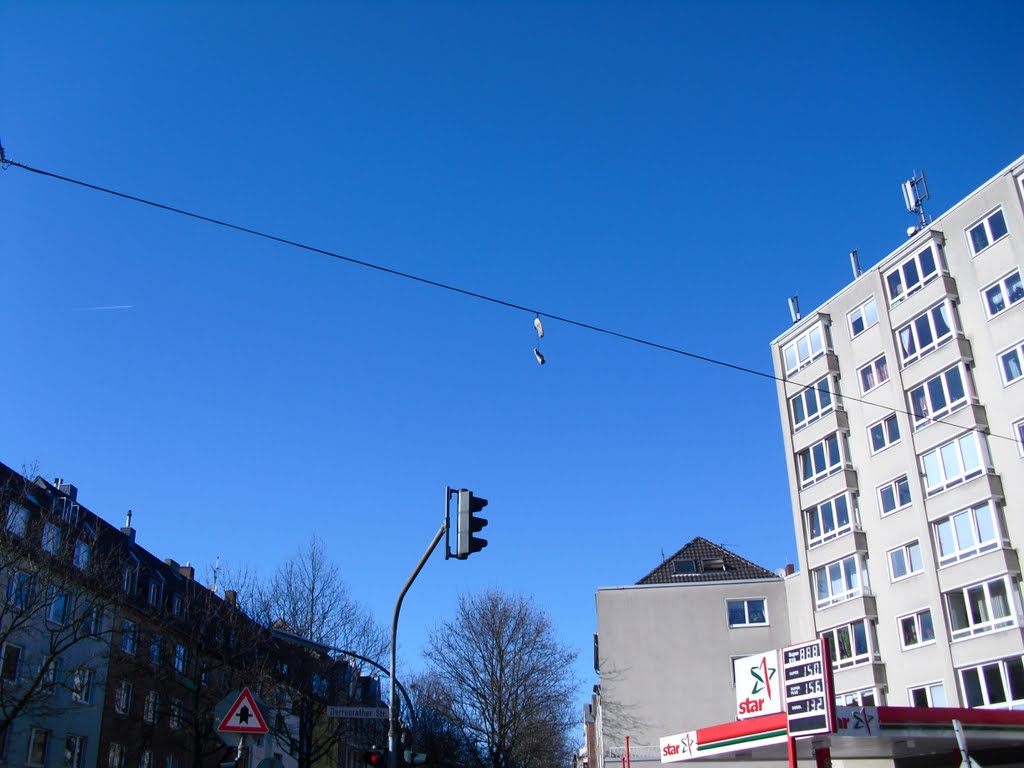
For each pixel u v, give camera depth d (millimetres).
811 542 37312
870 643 33094
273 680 34938
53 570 26297
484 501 17703
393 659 19312
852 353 36906
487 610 47500
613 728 37688
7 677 27234
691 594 39719
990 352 30766
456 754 52250
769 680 20969
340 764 51812
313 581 38719
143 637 33719
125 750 33906
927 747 23781
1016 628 27781
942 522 31422
